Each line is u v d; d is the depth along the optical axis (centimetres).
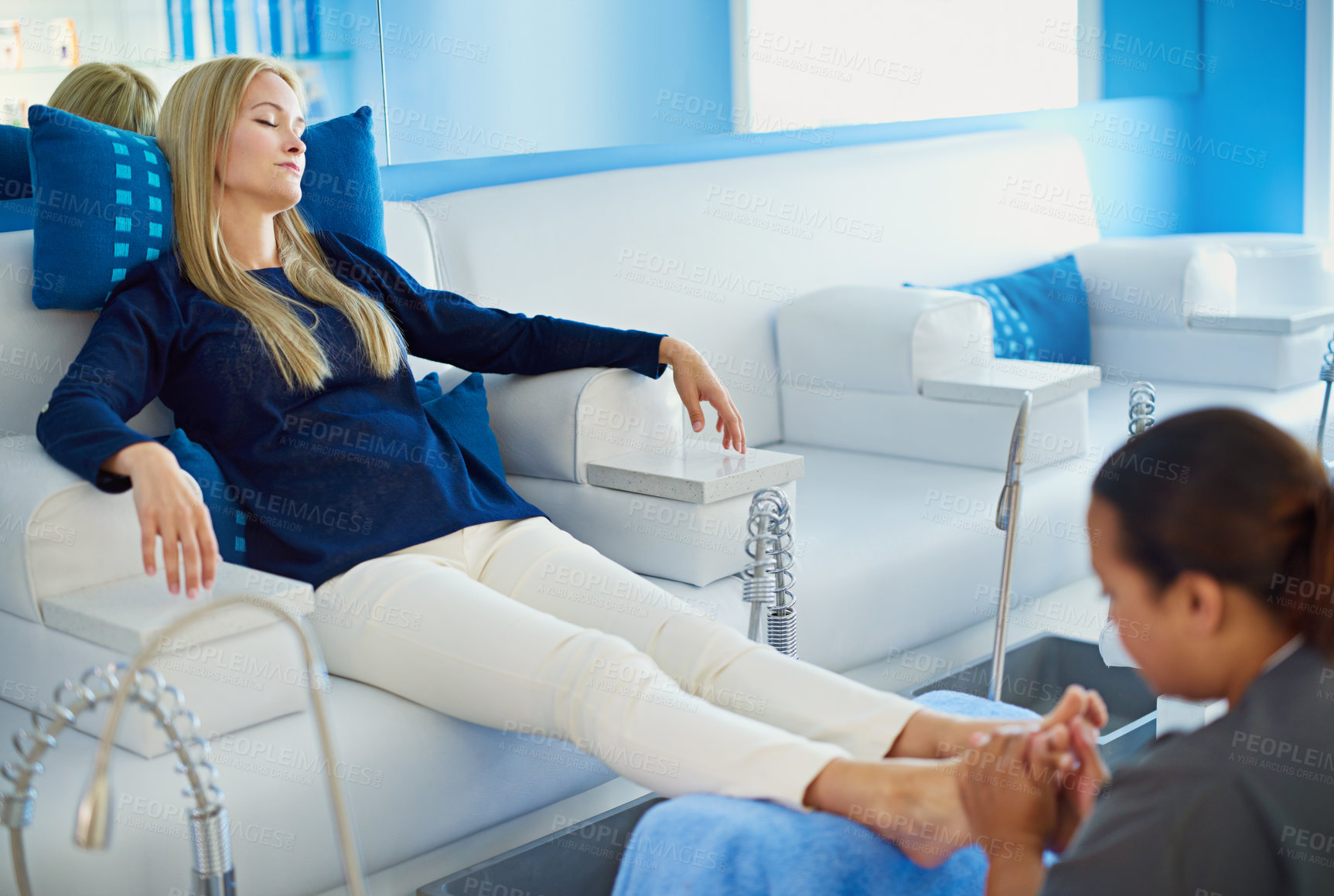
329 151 194
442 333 192
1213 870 76
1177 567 79
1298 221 402
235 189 172
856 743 124
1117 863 78
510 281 225
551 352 193
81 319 171
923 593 205
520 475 200
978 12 343
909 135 331
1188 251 311
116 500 139
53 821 118
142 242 166
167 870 123
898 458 252
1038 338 303
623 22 265
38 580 133
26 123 195
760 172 269
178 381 165
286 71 179
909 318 246
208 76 171
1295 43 394
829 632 190
